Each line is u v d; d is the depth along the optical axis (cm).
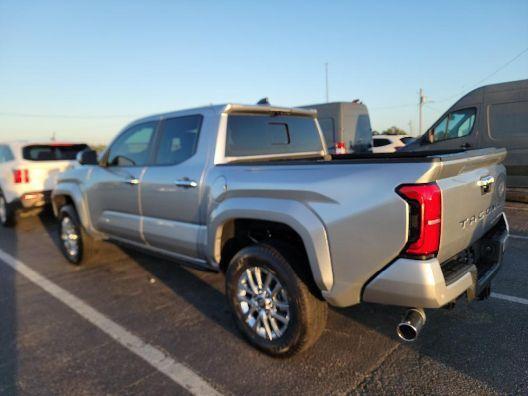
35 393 289
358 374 294
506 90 847
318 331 300
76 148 920
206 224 365
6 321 407
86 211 538
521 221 721
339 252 269
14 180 836
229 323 383
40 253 669
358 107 1332
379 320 372
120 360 328
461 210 263
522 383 276
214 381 295
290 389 282
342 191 266
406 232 239
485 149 309
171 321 393
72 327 388
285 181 297
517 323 357
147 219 435
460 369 295
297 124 462
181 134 407
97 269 562
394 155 433
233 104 383
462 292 259
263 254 308
